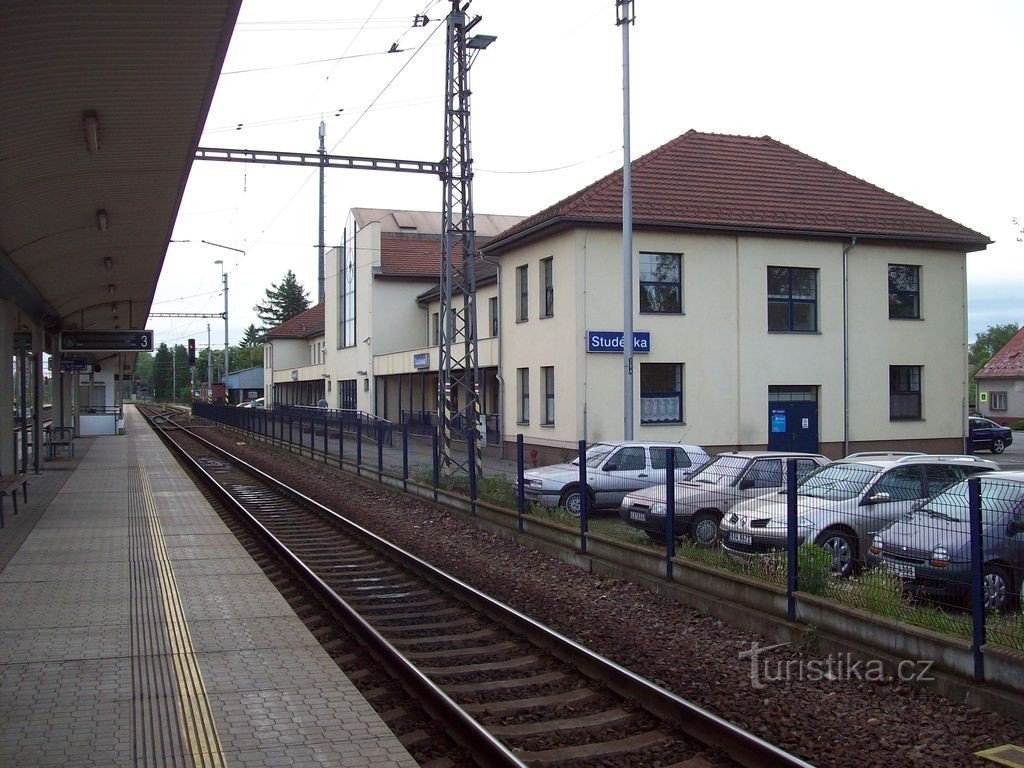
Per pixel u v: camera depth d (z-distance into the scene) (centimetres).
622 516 1388
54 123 1012
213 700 680
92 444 4159
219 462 3312
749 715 670
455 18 2120
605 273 2638
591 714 684
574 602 1080
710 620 958
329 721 635
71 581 1127
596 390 2617
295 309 12381
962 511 800
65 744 589
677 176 2872
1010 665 661
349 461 2733
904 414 2970
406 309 4678
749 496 1146
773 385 2784
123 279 2375
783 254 2795
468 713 661
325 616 999
